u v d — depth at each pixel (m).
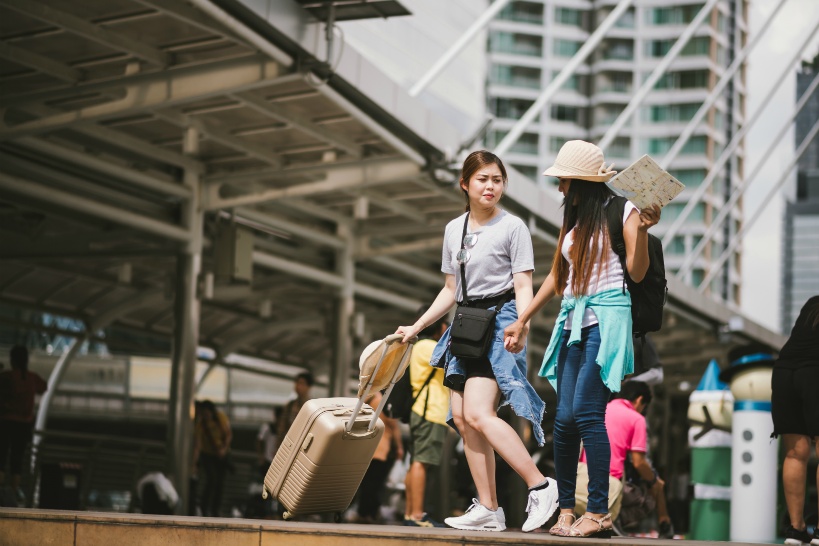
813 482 15.86
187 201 16.64
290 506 6.89
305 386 16.28
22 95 12.89
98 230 18.70
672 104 112.88
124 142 15.12
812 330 6.96
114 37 11.58
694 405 11.17
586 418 5.74
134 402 37.56
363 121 13.54
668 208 112.31
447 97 49.59
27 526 6.43
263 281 23.00
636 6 113.69
